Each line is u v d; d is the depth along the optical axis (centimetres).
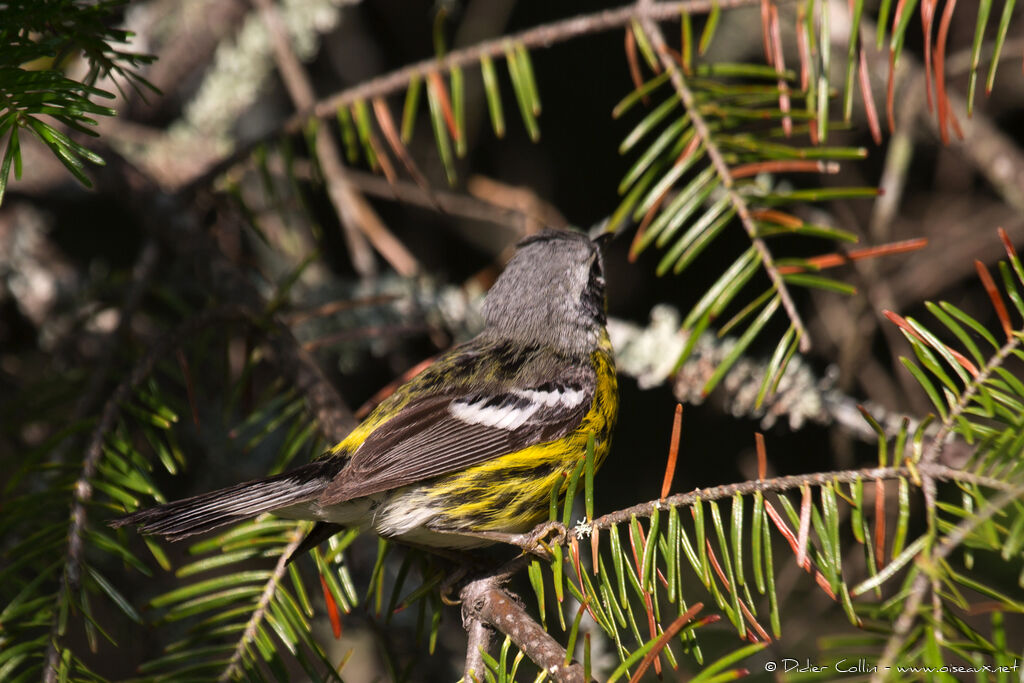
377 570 707
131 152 1200
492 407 774
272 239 1290
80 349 1063
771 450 1338
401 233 1534
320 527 704
